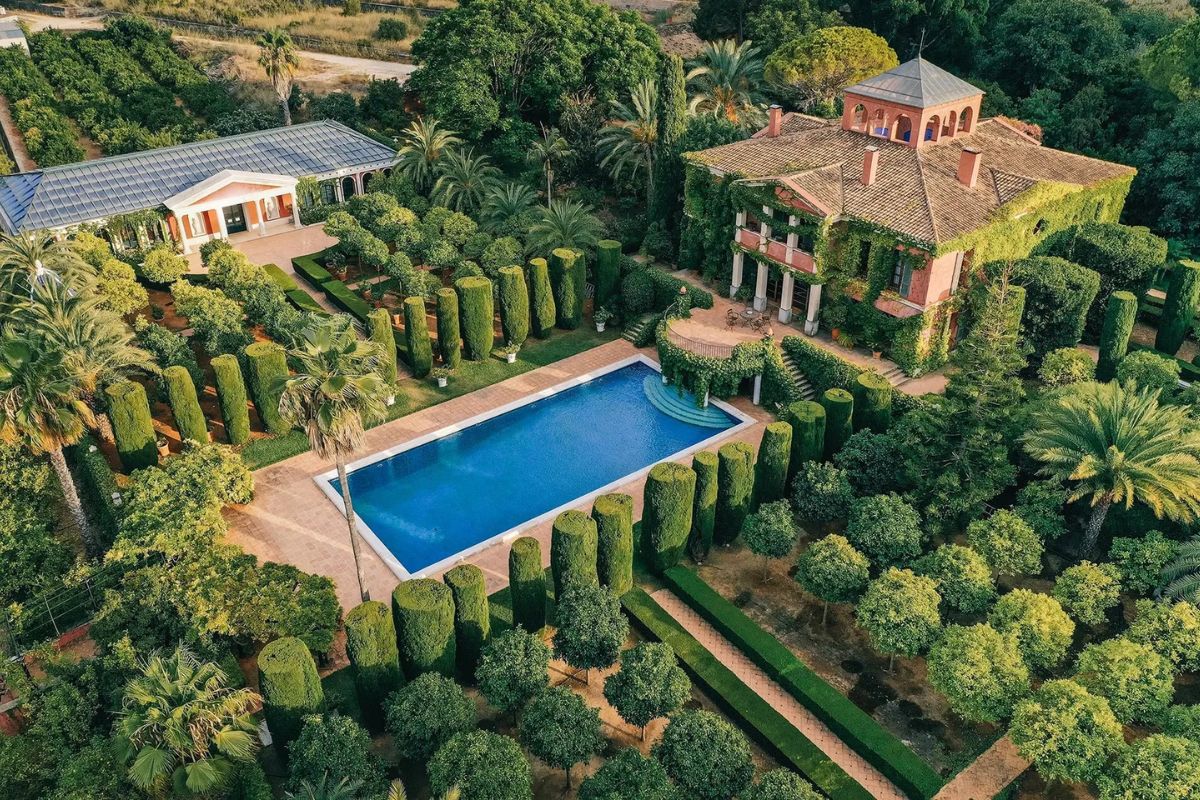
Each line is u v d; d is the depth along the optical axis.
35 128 76.19
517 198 62.22
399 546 41.56
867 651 35.97
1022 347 48.88
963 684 30.58
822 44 66.62
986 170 51.03
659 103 59.44
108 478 42.59
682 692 31.28
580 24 72.50
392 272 57.03
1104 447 36.97
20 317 41.19
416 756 30.58
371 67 97.56
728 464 38.88
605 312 57.66
